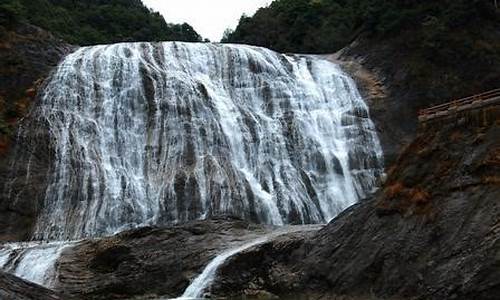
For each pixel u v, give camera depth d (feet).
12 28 197.88
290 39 297.33
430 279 78.54
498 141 82.69
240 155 178.60
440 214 83.35
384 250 87.30
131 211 158.10
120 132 178.19
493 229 75.00
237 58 208.13
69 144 168.96
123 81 189.57
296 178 176.35
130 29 351.67
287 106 197.98
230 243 114.52
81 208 157.58
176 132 177.47
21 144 167.43
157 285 110.83
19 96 181.27
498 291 70.54
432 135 93.66
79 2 368.48
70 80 185.98
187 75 198.49
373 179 183.83
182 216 156.35
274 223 162.71
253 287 102.89
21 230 152.15
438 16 218.38
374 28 228.22
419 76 205.36
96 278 114.11
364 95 207.41
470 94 201.67
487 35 213.05
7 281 71.31
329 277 92.99
